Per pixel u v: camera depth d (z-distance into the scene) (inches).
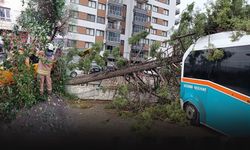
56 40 389.4
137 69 411.2
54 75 367.9
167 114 340.8
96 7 1875.0
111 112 362.6
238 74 233.6
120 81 428.1
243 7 317.7
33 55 309.6
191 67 318.3
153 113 340.8
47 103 295.6
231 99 239.8
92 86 442.6
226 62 253.0
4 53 293.7
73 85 415.2
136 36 428.1
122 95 383.9
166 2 2375.7
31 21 324.8
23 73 281.6
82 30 1813.5
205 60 289.0
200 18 331.9
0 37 302.8
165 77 414.0
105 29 1941.4
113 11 1962.4
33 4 362.6
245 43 234.2
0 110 257.9
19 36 306.0
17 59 286.2
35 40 308.7
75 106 362.9
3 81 282.8
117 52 434.9
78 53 412.5
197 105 297.4
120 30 2032.5
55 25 379.6
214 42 283.0
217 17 311.3
